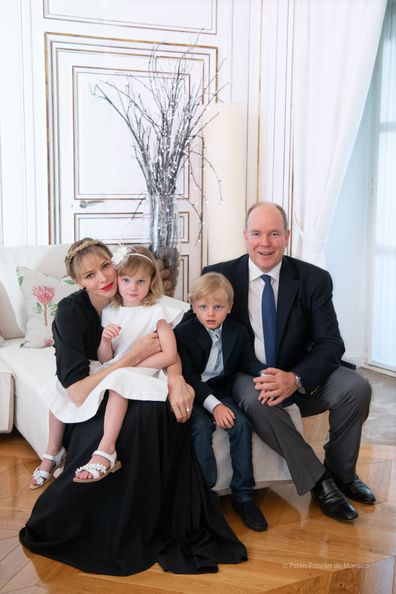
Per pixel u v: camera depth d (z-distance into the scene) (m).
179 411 2.42
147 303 2.66
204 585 2.14
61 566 2.25
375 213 4.80
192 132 4.79
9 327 3.69
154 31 4.63
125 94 4.61
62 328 2.52
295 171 4.66
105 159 4.62
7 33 4.29
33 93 4.39
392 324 4.72
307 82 4.59
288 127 4.70
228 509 2.68
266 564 2.27
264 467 2.63
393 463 3.14
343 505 2.60
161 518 2.40
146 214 4.31
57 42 4.41
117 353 2.65
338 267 4.90
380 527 2.54
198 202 4.89
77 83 4.49
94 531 2.34
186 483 2.42
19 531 2.42
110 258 2.61
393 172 4.61
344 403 2.65
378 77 4.67
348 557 2.32
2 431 3.30
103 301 2.68
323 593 2.10
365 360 5.01
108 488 2.32
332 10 4.32
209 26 4.75
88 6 4.45
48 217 4.51
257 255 2.69
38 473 2.62
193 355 2.67
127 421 2.33
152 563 2.27
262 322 2.77
